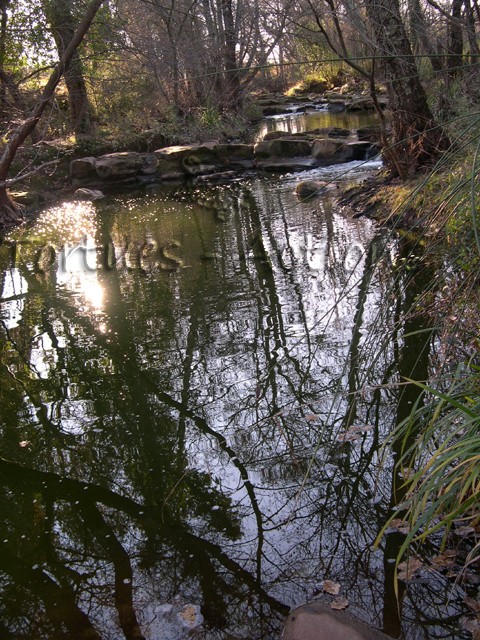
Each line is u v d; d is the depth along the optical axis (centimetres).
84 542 299
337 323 491
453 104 752
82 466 358
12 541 304
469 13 693
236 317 540
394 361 416
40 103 1161
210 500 317
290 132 1755
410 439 331
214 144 1606
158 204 1204
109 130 1738
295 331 492
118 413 410
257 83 2484
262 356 458
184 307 586
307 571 261
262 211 986
